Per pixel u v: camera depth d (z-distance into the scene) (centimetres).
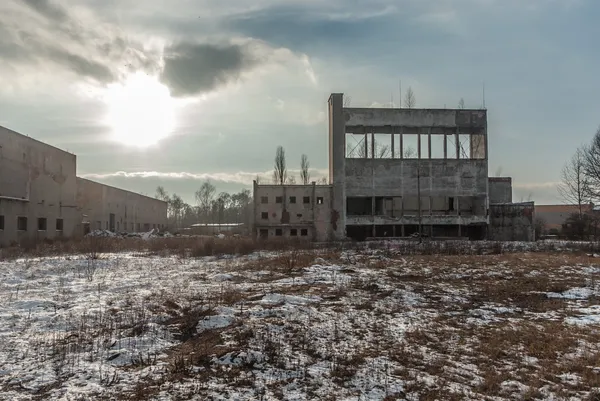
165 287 1717
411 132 6294
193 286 1748
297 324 1211
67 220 4853
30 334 1075
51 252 3095
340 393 793
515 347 1091
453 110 6059
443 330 1230
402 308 1479
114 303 1405
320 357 974
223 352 955
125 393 758
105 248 3522
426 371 917
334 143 5950
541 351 1057
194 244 3647
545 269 2366
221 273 2092
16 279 1867
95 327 1137
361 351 1025
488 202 5953
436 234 6166
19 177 3875
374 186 5912
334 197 5900
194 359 918
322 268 2286
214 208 13012
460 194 5944
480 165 5984
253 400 749
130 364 898
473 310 1496
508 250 3550
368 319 1312
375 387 823
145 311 1293
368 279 1994
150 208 9175
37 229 4203
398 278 2055
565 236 5969
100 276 2012
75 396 740
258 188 5953
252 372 870
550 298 1720
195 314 1236
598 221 5316
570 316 1425
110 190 6912
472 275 2166
